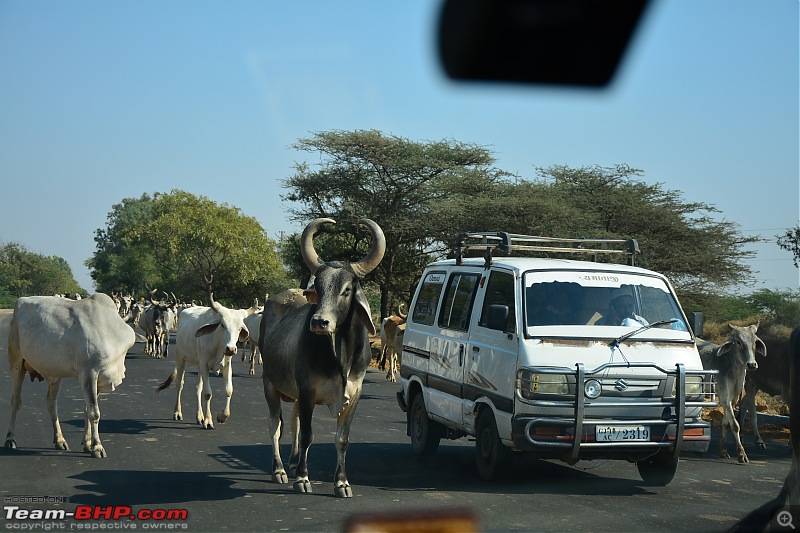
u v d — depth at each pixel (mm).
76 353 15039
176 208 95062
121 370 15602
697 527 10828
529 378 12664
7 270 167375
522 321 13258
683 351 13516
